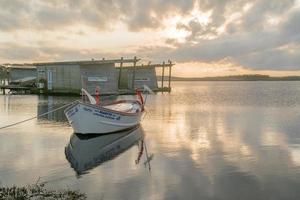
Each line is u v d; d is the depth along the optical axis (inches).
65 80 2086.6
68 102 1628.9
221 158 548.4
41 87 2183.8
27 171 471.2
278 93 3186.5
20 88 2352.4
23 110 1291.8
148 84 2787.9
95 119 754.2
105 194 382.6
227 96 2568.9
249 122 1019.3
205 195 381.1
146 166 500.7
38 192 377.1
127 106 983.6
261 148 626.8
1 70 2847.0
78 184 416.5
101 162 525.3
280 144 665.6
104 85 2100.1
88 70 2039.9
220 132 820.0
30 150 602.5
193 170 477.7
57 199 353.7
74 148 625.9
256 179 437.1
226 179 438.0
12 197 353.7
